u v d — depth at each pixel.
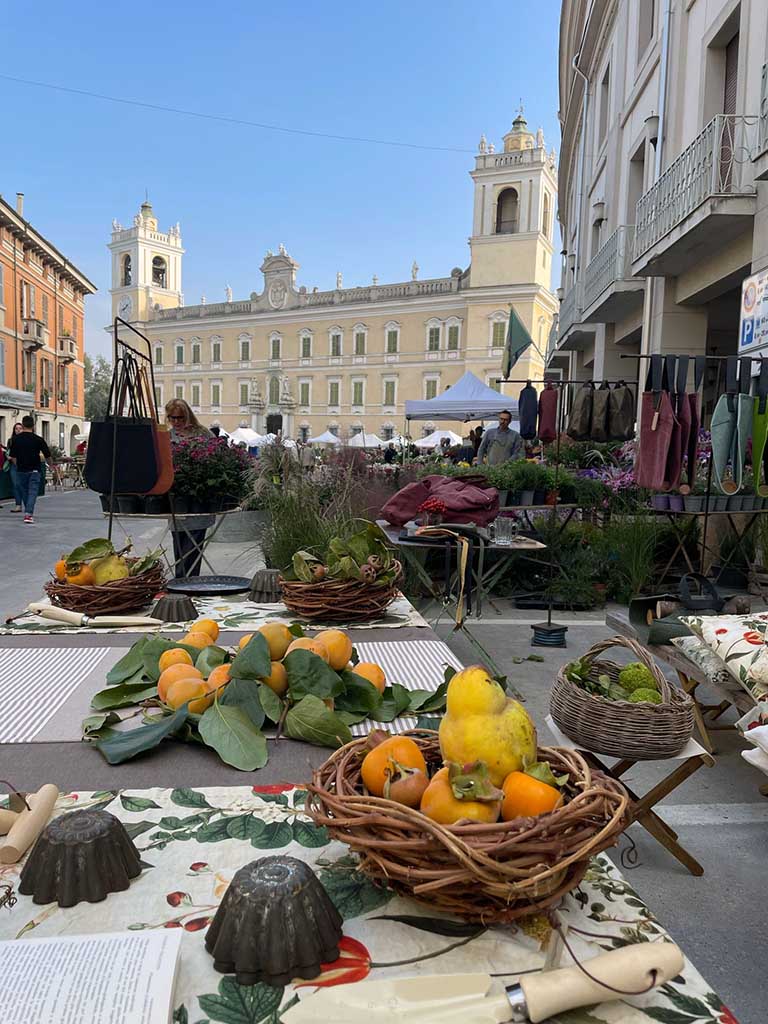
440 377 49.19
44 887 0.89
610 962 0.74
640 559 5.59
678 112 7.91
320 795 0.90
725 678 2.27
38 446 10.64
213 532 4.46
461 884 0.82
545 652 4.37
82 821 0.94
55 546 8.30
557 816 0.82
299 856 1.02
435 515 4.76
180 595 2.35
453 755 0.95
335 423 53.50
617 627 3.04
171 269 67.31
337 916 0.83
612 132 11.34
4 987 0.70
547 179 45.66
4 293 30.42
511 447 9.09
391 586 2.39
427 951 0.82
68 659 1.87
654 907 1.97
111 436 2.87
